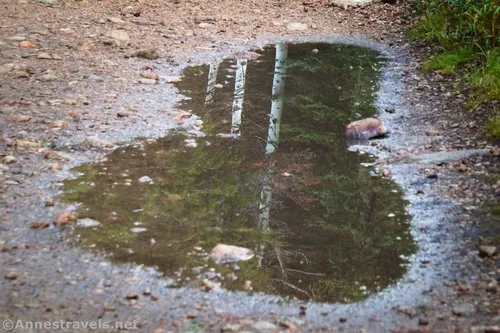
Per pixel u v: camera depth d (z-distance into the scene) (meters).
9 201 4.60
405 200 5.07
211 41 9.62
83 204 4.67
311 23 11.13
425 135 6.38
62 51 8.33
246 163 5.71
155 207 4.75
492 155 5.70
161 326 3.40
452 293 3.81
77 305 3.53
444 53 8.76
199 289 3.78
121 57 8.41
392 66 8.88
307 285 3.90
